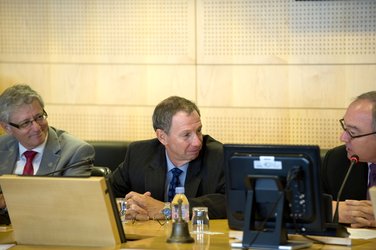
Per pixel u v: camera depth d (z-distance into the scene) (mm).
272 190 3762
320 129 7039
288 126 7109
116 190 5492
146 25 7402
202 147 5320
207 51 7262
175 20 7316
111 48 7508
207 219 4434
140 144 5566
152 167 5344
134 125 7516
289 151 3750
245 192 3875
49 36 7633
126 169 5508
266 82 7137
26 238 4137
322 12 6938
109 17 7484
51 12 7613
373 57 6863
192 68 7316
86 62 7582
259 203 3820
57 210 4016
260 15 7090
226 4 7164
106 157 6816
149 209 4840
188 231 4008
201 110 7309
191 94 7340
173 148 5145
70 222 4016
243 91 7199
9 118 5219
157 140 5535
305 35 6996
